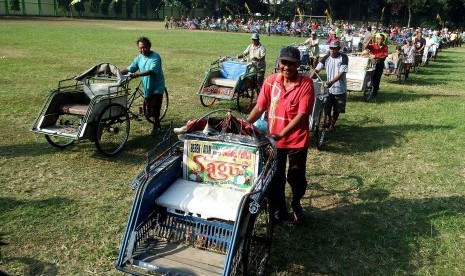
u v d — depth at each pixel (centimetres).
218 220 362
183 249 357
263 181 367
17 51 1962
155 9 6988
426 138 851
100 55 1922
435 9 6306
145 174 362
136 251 350
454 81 1633
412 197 583
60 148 712
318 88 739
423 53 1927
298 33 4459
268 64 1873
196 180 410
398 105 1149
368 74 1157
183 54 2127
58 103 671
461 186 625
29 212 499
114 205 528
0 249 423
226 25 4953
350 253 443
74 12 6131
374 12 7119
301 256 433
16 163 647
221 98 967
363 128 913
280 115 429
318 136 760
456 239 478
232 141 393
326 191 593
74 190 565
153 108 784
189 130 415
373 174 659
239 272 368
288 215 509
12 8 5359
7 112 916
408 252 449
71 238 450
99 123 647
